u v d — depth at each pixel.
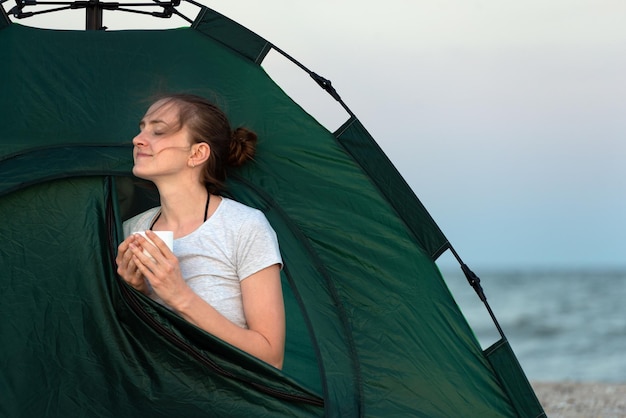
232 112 3.52
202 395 2.94
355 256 3.49
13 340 2.96
